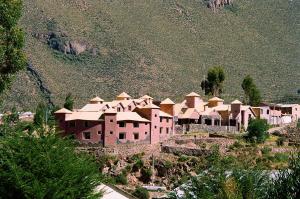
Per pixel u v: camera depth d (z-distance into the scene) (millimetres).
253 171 49469
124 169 124250
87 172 41375
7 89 62000
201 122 160125
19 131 42688
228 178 48781
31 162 40094
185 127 152625
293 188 46469
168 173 124000
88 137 130750
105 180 46344
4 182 39688
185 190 49625
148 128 135125
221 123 162375
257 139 139625
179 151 131125
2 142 41219
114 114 131250
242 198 47438
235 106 164000
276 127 166625
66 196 39812
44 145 41000
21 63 60906
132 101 156125
